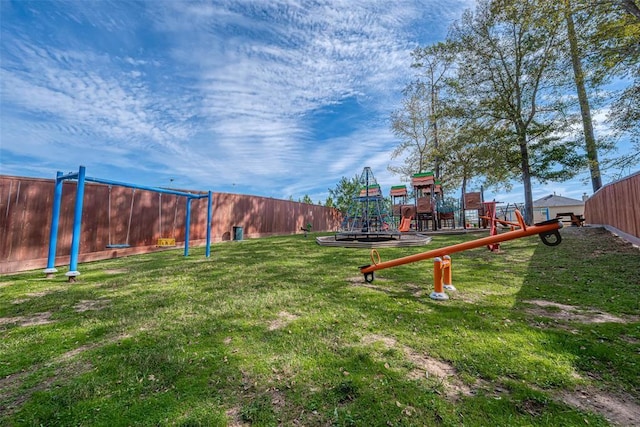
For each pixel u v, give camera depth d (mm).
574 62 10062
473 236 10719
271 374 1786
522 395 1555
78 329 2562
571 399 1525
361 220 13906
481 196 14062
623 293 3234
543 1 8312
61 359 2016
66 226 6531
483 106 13141
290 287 3910
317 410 1457
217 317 2803
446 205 15445
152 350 2119
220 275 4859
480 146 13258
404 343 2178
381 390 1606
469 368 1817
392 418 1389
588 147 11211
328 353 2037
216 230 11609
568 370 1786
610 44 7680
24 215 5789
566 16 8117
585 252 5598
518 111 12555
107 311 3047
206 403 1521
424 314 2779
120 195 7965
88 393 1606
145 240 8703
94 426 1356
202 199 10984
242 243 10734
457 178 16812
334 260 6148
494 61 12953
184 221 10188
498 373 1760
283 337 2318
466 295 3383
